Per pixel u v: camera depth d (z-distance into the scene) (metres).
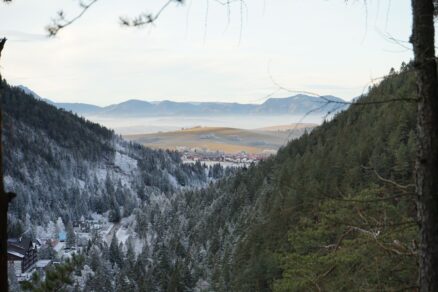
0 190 3.36
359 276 5.70
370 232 4.56
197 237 77.62
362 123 43.94
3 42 3.59
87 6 3.81
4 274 3.34
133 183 188.50
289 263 12.24
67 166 172.00
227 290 41.59
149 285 60.31
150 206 113.50
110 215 146.12
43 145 170.62
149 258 76.88
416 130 4.12
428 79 3.93
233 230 63.66
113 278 71.50
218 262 56.41
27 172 148.25
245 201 72.31
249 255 36.78
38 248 101.56
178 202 101.94
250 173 82.94
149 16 3.80
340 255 6.57
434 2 4.46
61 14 3.82
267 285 24.53
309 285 8.21
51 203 144.88
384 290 4.91
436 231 3.96
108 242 108.50
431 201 3.96
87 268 70.25
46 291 5.89
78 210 151.00
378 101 3.83
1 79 3.53
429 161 3.96
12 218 119.56
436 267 3.95
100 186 175.75
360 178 18.75
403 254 4.52
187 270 57.91
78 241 112.06
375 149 33.94
